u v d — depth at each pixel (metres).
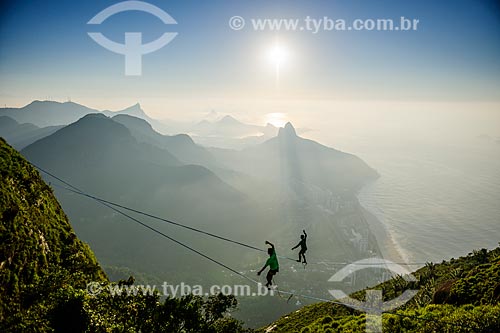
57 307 23.17
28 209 32.12
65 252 33.78
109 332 23.44
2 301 23.08
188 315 29.61
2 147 36.94
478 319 25.38
